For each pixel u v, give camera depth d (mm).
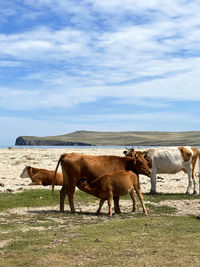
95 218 11234
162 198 15266
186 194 16375
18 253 7137
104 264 6305
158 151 16609
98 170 12219
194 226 9250
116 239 7945
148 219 10227
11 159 34500
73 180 12320
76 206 13820
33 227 9867
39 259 6664
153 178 16641
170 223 9664
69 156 12461
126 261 6414
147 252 6918
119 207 12891
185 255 6668
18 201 14102
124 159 12422
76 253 6992
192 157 16609
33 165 29000
